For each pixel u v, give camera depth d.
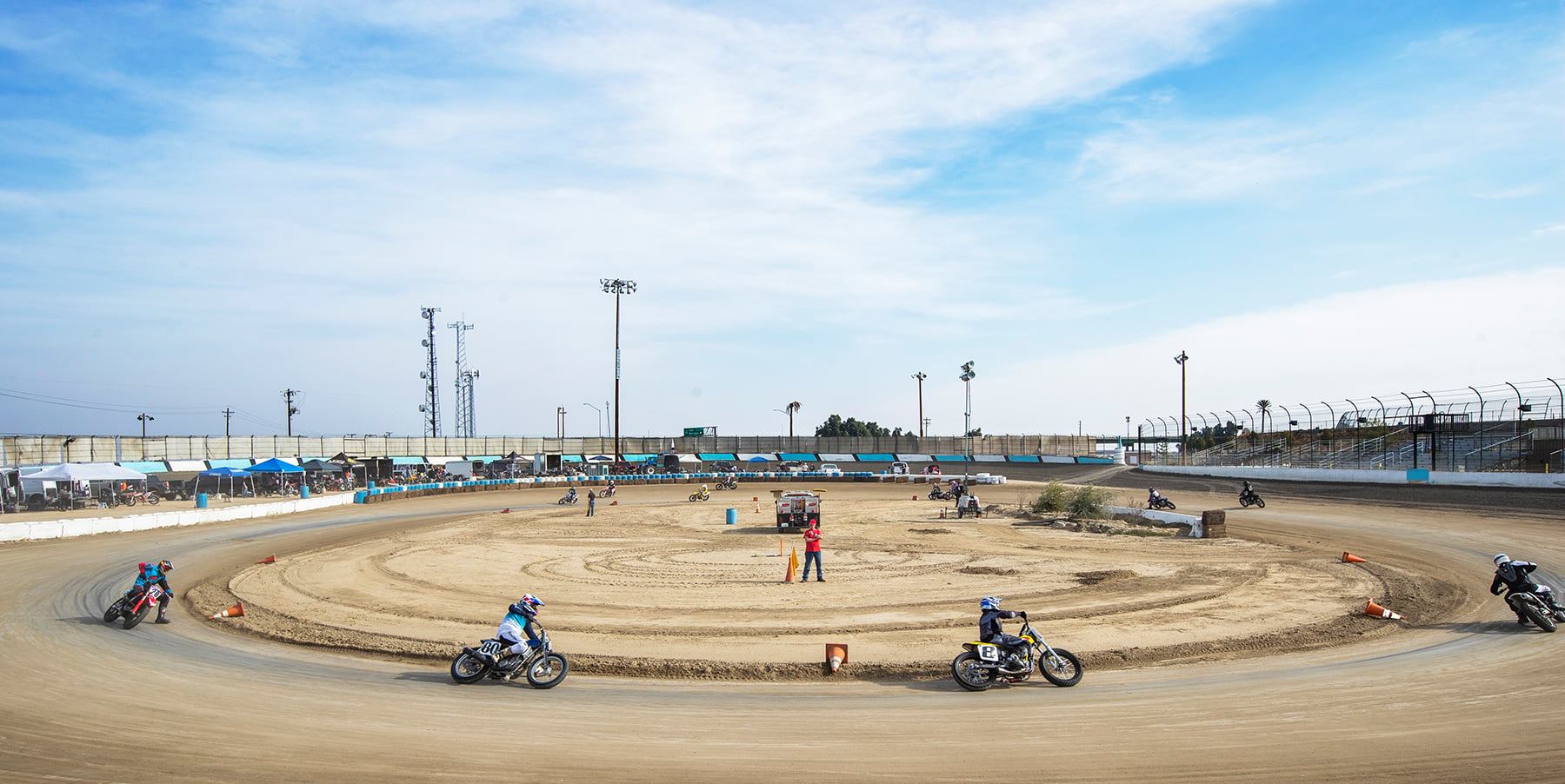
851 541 38.16
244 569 30.52
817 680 15.70
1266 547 33.56
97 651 17.98
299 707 13.73
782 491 78.12
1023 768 10.65
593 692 14.80
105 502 59.31
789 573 26.97
